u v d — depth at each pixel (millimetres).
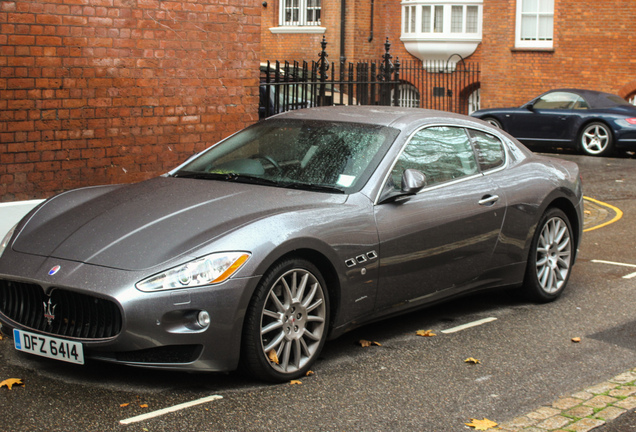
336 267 4602
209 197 4750
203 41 8320
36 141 7102
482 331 5535
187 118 8281
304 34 24750
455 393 4352
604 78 21031
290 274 4402
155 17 7883
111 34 7559
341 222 4660
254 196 4746
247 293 4133
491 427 3865
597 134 16969
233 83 8648
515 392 4387
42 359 4684
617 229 9391
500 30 22391
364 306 4883
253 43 8773
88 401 4070
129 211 4633
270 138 5574
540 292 6230
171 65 8070
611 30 20812
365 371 4668
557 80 21703
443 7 23656
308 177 5074
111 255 4172
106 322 4035
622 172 14391
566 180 6449
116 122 7691
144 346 3969
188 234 4262
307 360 4543
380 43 25047
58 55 7184
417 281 5203
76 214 4746
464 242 5465
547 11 21922
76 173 7430
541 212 6109
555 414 4035
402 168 5203
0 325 4500
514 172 6082
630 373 4684
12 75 6887
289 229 4367
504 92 22484
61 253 4285
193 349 4098
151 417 3887
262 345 4273
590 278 7129
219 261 4094
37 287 4199
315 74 10266
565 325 5715
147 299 3945
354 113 5762
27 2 6930
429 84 24406
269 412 4000
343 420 3938
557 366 4832
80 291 4004
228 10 8500
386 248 4891
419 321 5777
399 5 24625
